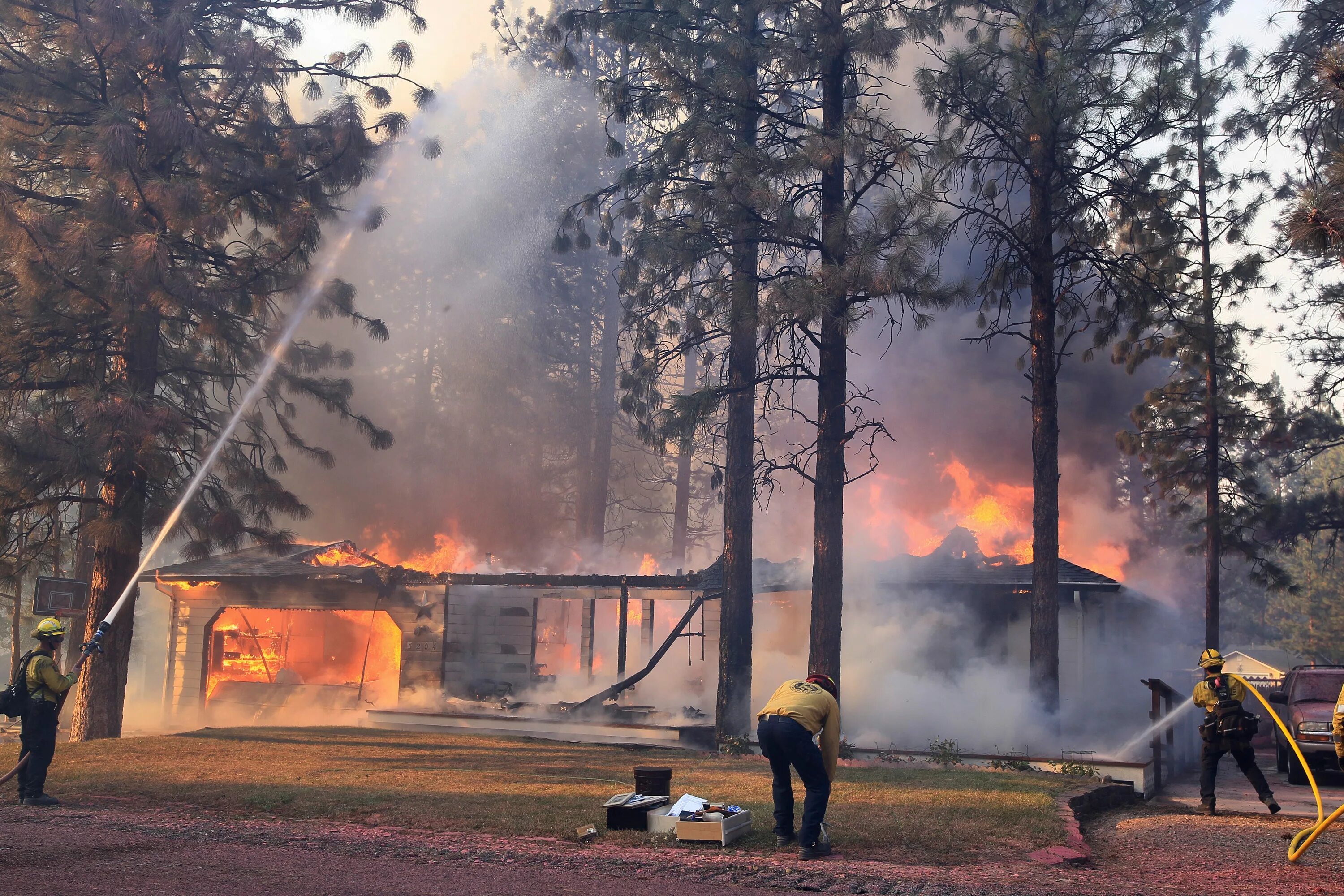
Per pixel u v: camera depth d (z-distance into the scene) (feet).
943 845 23.20
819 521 49.21
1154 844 25.48
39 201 53.98
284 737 46.80
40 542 53.88
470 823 24.89
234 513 53.06
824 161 44.91
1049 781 36.32
